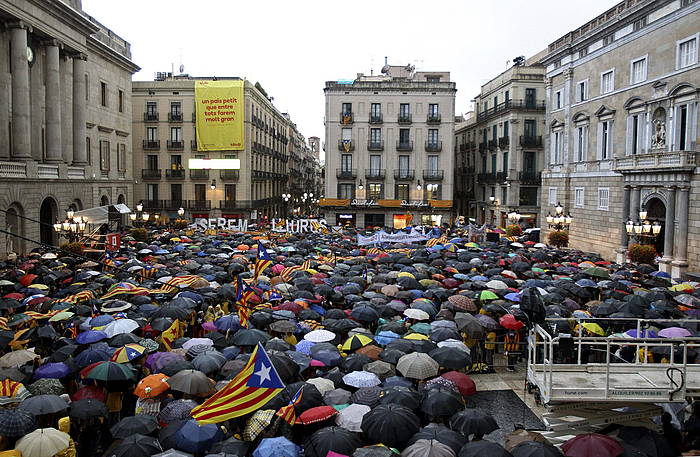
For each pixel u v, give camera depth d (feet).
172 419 32.99
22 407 32.42
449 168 215.31
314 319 55.11
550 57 151.12
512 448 28.40
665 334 45.65
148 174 204.54
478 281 69.87
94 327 49.01
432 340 47.60
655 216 111.75
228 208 205.46
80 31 135.95
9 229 109.60
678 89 103.60
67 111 135.74
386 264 87.10
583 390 29.53
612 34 124.06
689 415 38.78
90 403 34.35
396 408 30.99
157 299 63.93
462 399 35.99
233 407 28.55
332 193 216.95
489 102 218.59
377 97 214.48
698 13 98.48
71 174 135.54
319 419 31.91
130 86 180.34
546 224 154.30
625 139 120.37
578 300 65.21
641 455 27.86
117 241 95.45
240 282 50.65
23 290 63.67
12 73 115.03
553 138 153.28
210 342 46.65
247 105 204.13
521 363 56.49
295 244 108.27
